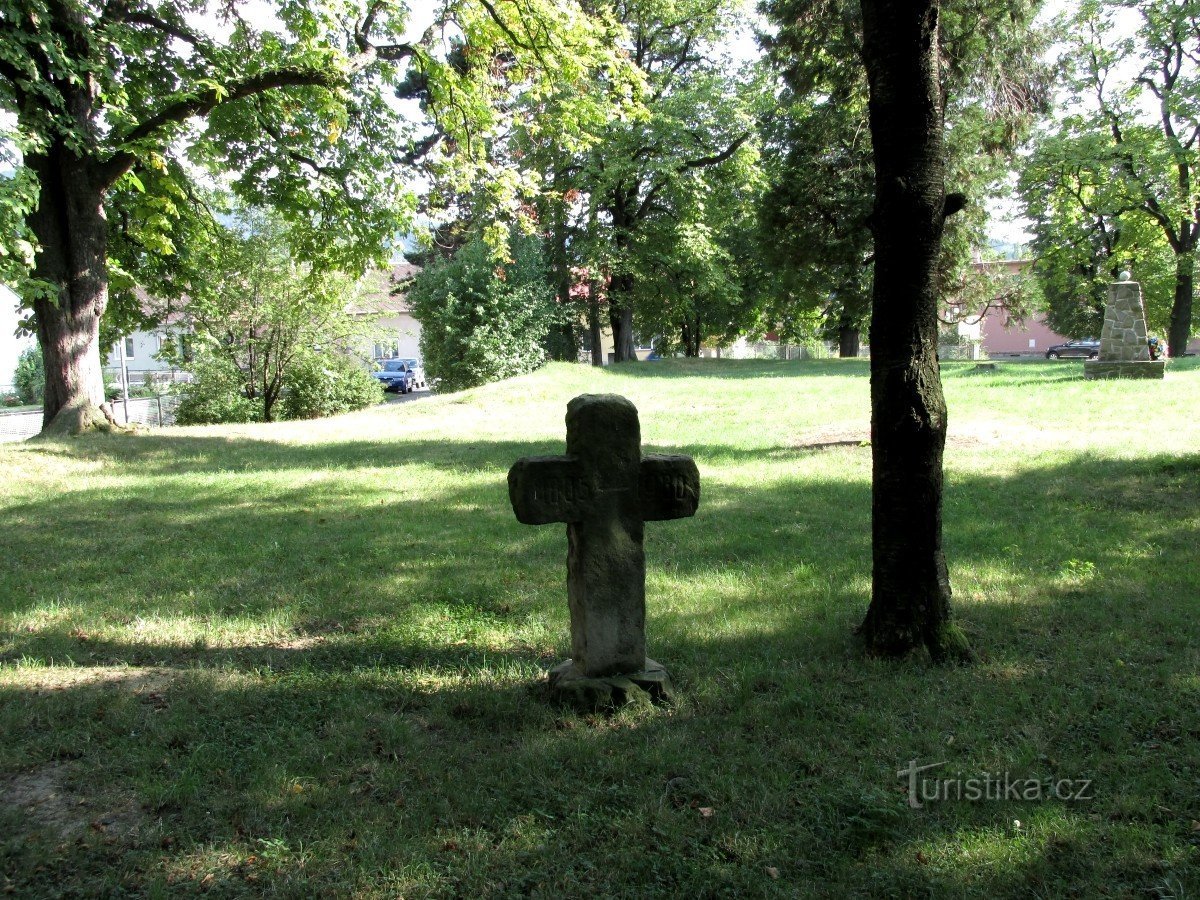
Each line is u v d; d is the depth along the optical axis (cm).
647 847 336
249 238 2381
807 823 352
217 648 558
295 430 1744
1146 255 4028
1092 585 645
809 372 2902
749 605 623
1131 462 1083
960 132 2686
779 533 826
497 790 376
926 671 496
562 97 2038
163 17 1603
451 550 784
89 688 484
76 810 362
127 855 329
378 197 1748
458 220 2855
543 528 862
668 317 4556
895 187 487
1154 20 3306
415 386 4819
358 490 1070
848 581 672
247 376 2511
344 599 652
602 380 2605
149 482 1137
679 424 1695
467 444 1484
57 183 1452
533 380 2377
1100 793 368
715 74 3162
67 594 663
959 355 5619
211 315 2373
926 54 477
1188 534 774
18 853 329
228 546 806
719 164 3144
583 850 336
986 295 3444
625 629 471
